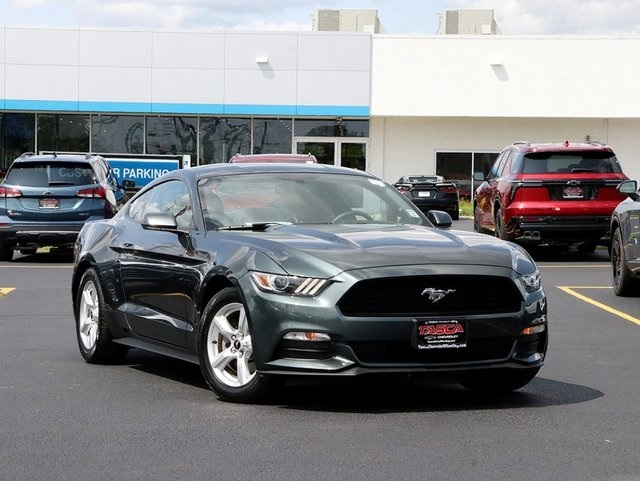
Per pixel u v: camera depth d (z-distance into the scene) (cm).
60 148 3975
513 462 557
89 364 880
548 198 1870
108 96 3875
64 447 589
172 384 785
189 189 807
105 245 877
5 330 1075
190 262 748
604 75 3941
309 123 4031
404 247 689
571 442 602
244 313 689
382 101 3938
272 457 566
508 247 724
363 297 657
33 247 1994
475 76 3953
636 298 1373
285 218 777
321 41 3906
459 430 630
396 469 542
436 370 663
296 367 654
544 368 866
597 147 1886
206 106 3894
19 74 3859
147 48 3872
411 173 4091
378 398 729
